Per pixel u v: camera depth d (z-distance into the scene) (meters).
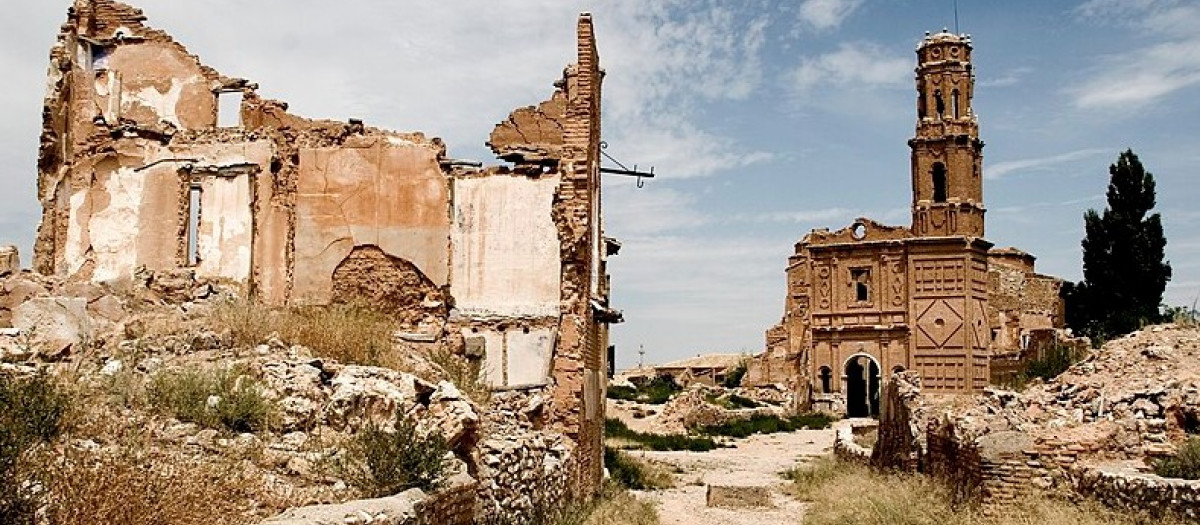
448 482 11.41
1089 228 56.81
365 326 17.53
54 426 10.25
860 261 61.56
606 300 27.05
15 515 7.73
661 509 21.92
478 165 21.59
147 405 12.18
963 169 59.59
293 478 10.91
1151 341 21.05
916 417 22.56
